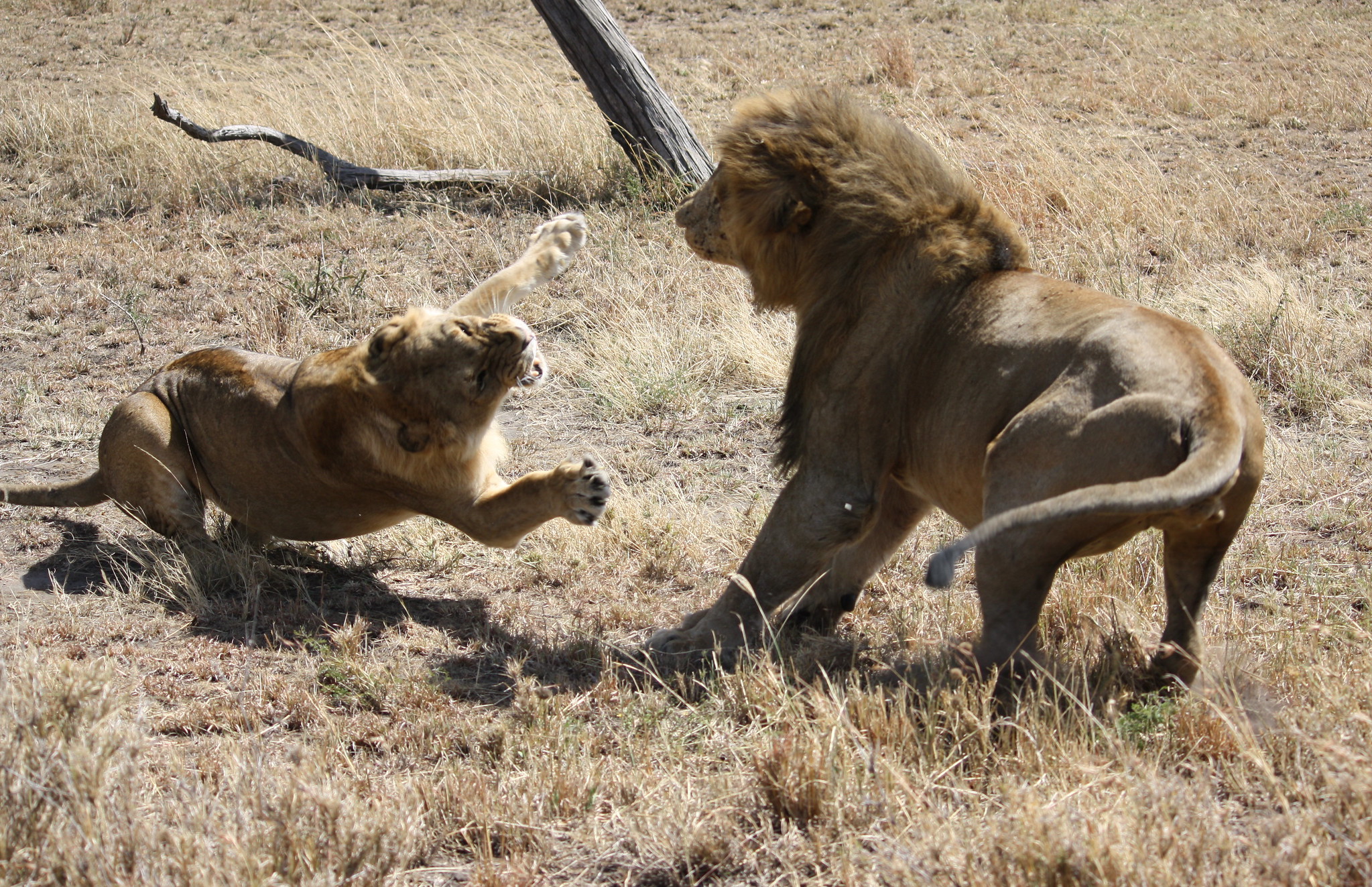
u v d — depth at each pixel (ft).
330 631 26.96
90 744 19.20
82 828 17.54
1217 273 49.42
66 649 25.89
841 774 19.62
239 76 96.53
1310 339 42.19
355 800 19.07
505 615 28.53
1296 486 33.76
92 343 47.37
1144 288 48.37
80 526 33.32
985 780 20.13
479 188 64.85
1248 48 105.29
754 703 22.93
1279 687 22.62
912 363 23.68
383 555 31.83
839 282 24.62
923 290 23.68
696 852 18.66
